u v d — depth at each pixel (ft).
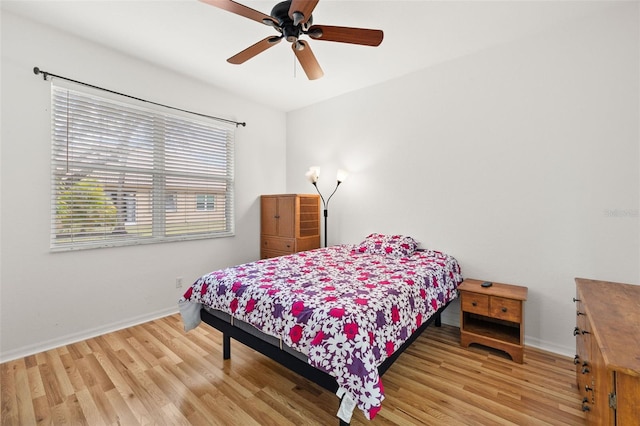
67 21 7.19
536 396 5.56
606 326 3.52
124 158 8.80
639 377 2.50
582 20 7.00
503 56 8.11
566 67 7.22
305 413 5.12
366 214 11.27
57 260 7.62
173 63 9.27
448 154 9.16
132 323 8.96
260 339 5.59
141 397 5.50
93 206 8.23
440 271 7.68
